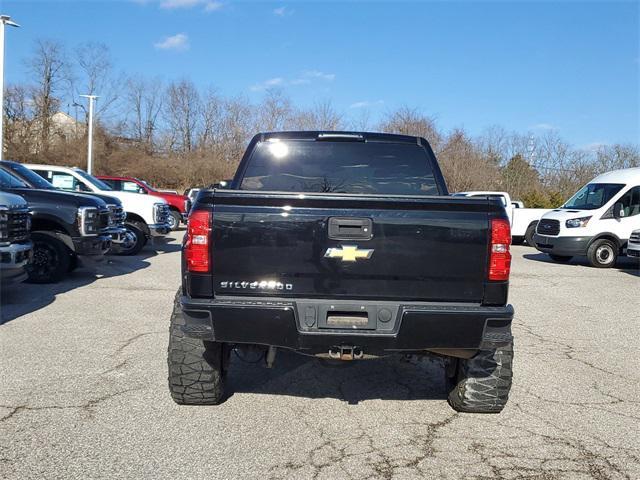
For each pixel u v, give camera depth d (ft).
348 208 12.39
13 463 11.62
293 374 17.74
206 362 14.15
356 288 12.47
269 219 12.37
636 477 11.59
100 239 33.83
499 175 122.72
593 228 48.29
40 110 173.47
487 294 12.51
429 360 19.29
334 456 12.26
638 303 32.14
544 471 11.77
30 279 32.76
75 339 20.97
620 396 16.46
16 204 25.38
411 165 17.30
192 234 12.46
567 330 25.04
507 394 14.32
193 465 11.72
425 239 12.39
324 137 17.22
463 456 12.38
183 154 176.86
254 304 12.25
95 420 13.82
